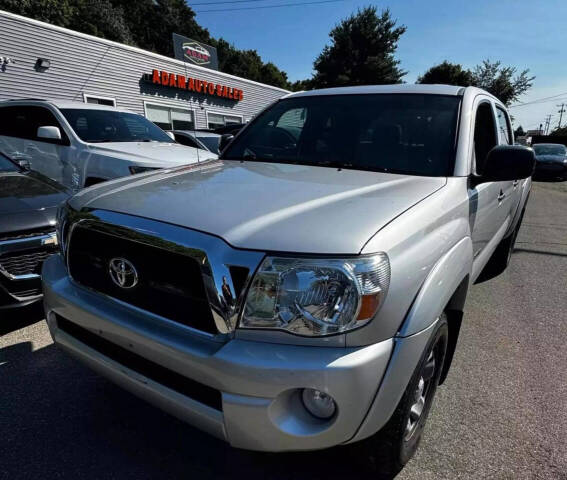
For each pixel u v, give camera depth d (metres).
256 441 1.33
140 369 1.56
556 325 3.24
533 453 1.90
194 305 1.37
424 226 1.54
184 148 5.91
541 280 4.33
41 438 1.96
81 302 1.68
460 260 1.76
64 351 1.87
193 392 1.41
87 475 1.76
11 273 2.83
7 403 2.19
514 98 37.50
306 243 1.28
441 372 1.99
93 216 1.63
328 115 2.63
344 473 1.78
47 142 5.51
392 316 1.31
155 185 1.91
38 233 2.94
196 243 1.33
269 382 1.24
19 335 2.89
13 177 3.65
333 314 1.24
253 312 1.28
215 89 15.53
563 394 2.35
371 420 1.32
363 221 1.41
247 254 1.28
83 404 2.21
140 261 1.49
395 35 38.28
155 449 1.91
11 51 9.27
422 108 2.42
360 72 37.94
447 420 2.12
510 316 3.40
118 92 11.95
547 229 7.01
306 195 1.67
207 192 1.73
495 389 2.39
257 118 3.00
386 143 2.32
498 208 2.89
